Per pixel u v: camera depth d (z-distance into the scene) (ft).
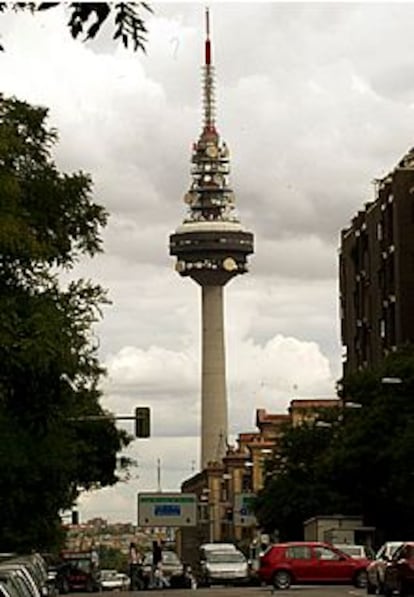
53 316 114.83
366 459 274.98
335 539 279.69
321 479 297.94
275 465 353.10
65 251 132.26
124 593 199.11
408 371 272.51
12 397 117.91
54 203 131.64
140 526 339.98
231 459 625.41
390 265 354.13
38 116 130.82
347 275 415.03
